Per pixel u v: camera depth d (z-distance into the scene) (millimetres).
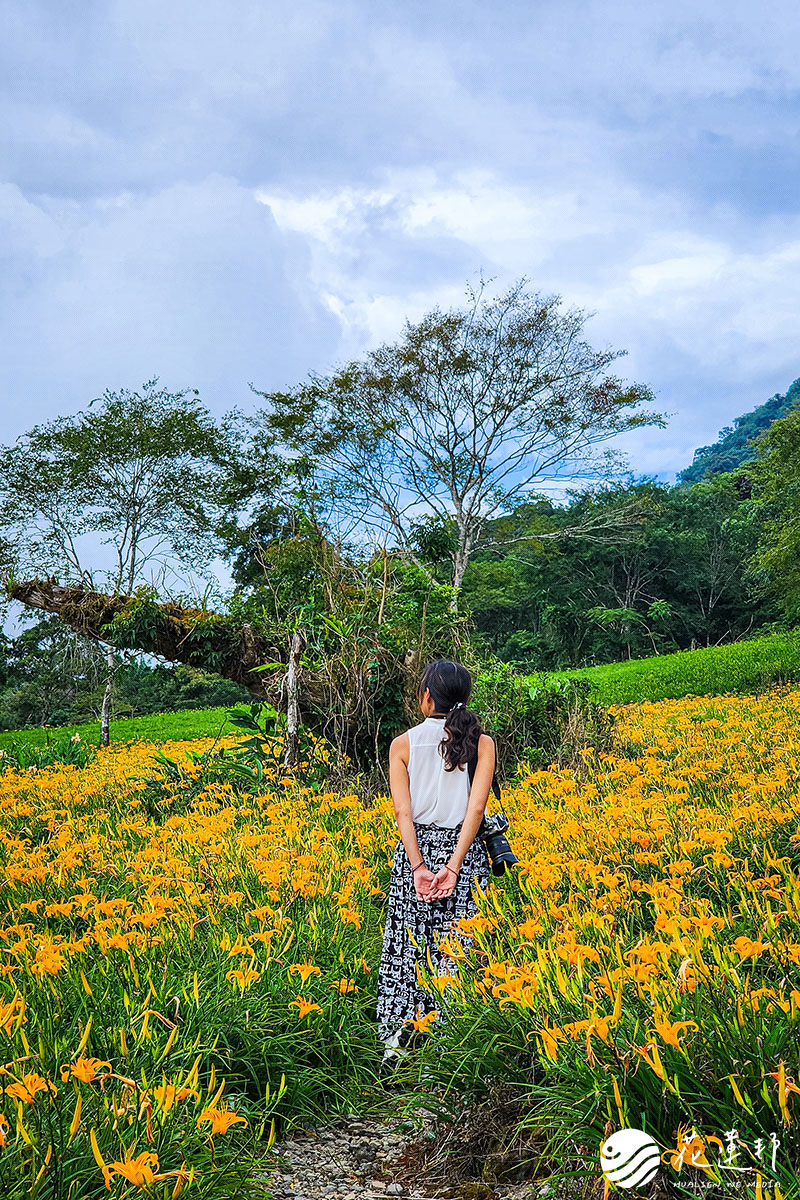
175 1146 1970
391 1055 2846
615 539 28078
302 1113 2572
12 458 21891
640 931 2916
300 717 8109
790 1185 1692
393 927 3061
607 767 7426
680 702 14258
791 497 24797
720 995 2211
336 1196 2197
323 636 8281
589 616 44719
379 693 8148
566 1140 2053
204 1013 2617
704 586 47969
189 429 21812
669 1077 1989
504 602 42469
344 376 24219
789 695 12797
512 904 3482
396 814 3092
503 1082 2412
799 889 2721
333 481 23344
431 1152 2387
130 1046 2395
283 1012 2799
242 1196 2006
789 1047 2004
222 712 24094
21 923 3980
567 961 2445
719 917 2730
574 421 24562
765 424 84625
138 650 9922
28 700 31938
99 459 21812
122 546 22125
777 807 4113
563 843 3994
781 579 26188
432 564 9422
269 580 8773
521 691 8812
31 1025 2461
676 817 4086
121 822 5758
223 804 6590
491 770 3129
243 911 3480
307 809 5863
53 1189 1796
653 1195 1887
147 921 3041
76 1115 1772
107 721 18828
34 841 6246
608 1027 2086
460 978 2750
